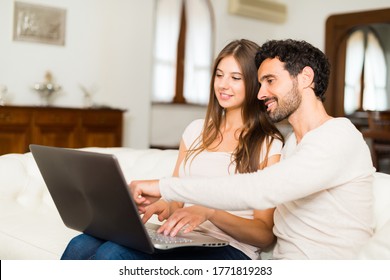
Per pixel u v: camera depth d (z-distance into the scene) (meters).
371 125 7.85
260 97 1.83
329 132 1.64
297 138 1.85
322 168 1.58
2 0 6.41
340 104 9.25
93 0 7.19
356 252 1.69
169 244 1.62
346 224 1.70
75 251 1.84
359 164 1.70
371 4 8.72
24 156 3.10
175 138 8.91
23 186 2.93
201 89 9.16
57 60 6.90
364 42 11.92
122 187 1.50
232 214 1.97
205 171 2.20
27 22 6.61
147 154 3.05
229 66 2.21
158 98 8.60
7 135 6.02
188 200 1.62
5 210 2.72
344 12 9.03
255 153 2.13
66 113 6.46
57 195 1.88
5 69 6.47
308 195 1.72
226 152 2.22
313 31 9.42
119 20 7.47
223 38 9.27
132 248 1.68
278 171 1.57
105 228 1.71
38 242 2.29
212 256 1.85
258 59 1.85
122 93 7.59
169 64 8.70
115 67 7.48
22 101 6.62
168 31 8.64
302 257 1.73
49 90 6.67
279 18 9.63
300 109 1.79
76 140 6.58
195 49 9.03
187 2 8.90
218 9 9.16
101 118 6.80
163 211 2.09
